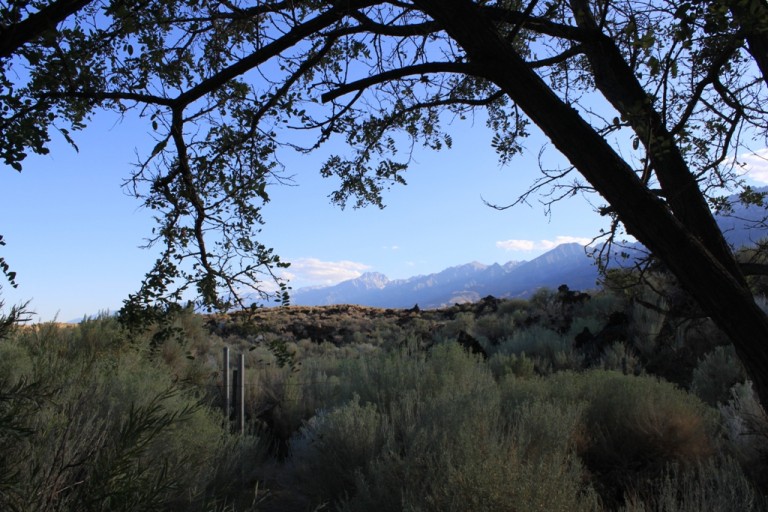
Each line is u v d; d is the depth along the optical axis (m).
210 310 3.12
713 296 2.54
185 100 3.34
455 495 4.23
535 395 7.52
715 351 10.38
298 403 10.25
